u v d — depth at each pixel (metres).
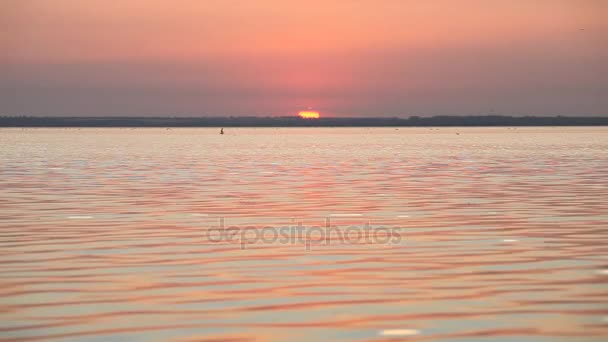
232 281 18.06
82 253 21.97
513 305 15.66
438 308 15.47
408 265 20.06
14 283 17.88
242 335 13.59
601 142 140.88
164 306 15.66
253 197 38.16
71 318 14.73
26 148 114.81
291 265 20.09
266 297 16.45
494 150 103.00
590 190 41.44
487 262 20.42
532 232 25.89
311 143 147.75
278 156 87.75
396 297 16.44
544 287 17.31
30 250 22.50
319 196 38.62
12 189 42.88
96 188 43.50
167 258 21.14
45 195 39.28
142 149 111.56
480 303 15.85
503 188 42.94
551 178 50.50
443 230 26.50
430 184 46.03
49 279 18.33
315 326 14.18
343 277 18.55
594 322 14.35
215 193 40.31
